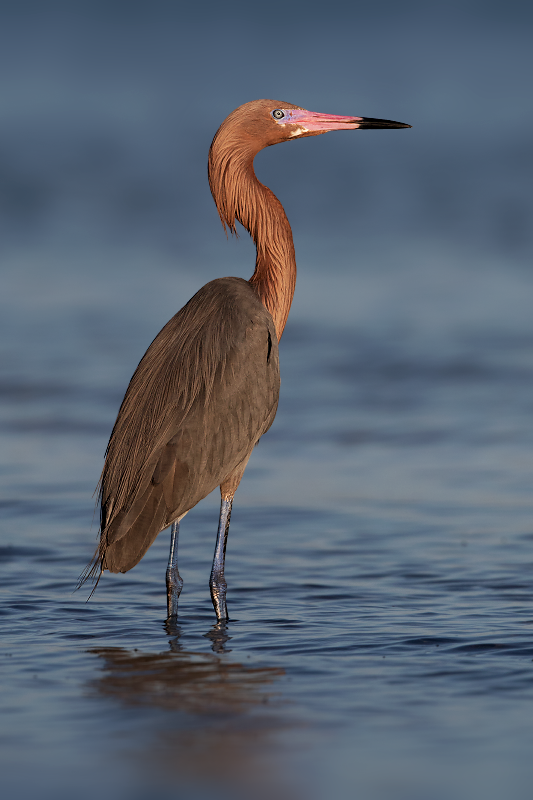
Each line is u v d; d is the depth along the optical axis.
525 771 5.97
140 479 9.24
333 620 9.27
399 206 42.44
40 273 29.48
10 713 6.99
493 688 7.39
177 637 8.87
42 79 122.56
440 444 16.02
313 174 54.12
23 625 9.25
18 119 84.44
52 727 6.72
